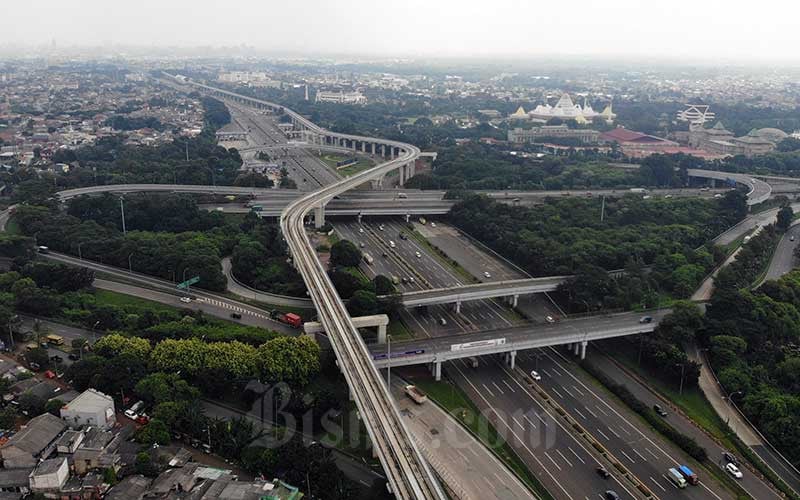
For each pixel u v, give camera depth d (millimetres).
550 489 187750
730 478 196250
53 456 180125
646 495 187125
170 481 171125
